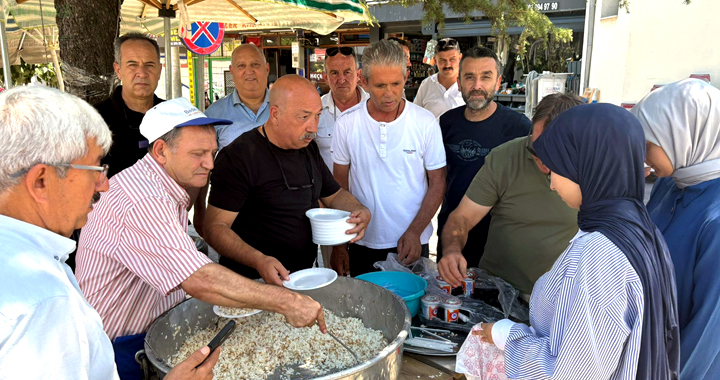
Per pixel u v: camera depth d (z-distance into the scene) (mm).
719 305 1264
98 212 1474
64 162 856
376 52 2359
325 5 2859
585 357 1062
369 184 2613
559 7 7703
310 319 1450
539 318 1219
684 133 1361
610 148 1090
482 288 1980
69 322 805
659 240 1125
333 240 2047
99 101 2779
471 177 2895
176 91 5090
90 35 2709
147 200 1418
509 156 2121
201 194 2635
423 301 1771
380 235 2650
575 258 1102
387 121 2553
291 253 2182
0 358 733
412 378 1487
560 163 1158
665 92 1427
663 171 1453
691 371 1325
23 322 750
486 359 1383
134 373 1571
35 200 865
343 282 1812
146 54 2773
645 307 1053
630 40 6684
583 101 1805
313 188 2236
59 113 851
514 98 8555
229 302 1416
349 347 1581
